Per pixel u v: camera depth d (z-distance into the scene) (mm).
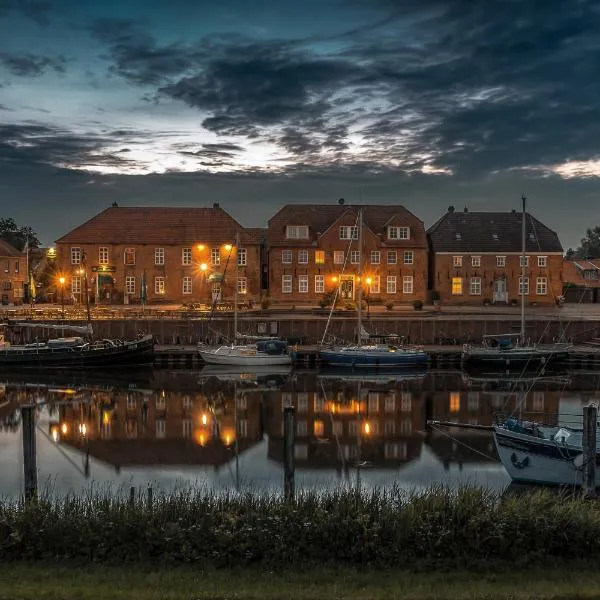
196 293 77188
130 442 29375
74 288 77125
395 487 18891
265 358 51438
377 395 40969
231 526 14133
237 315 60781
